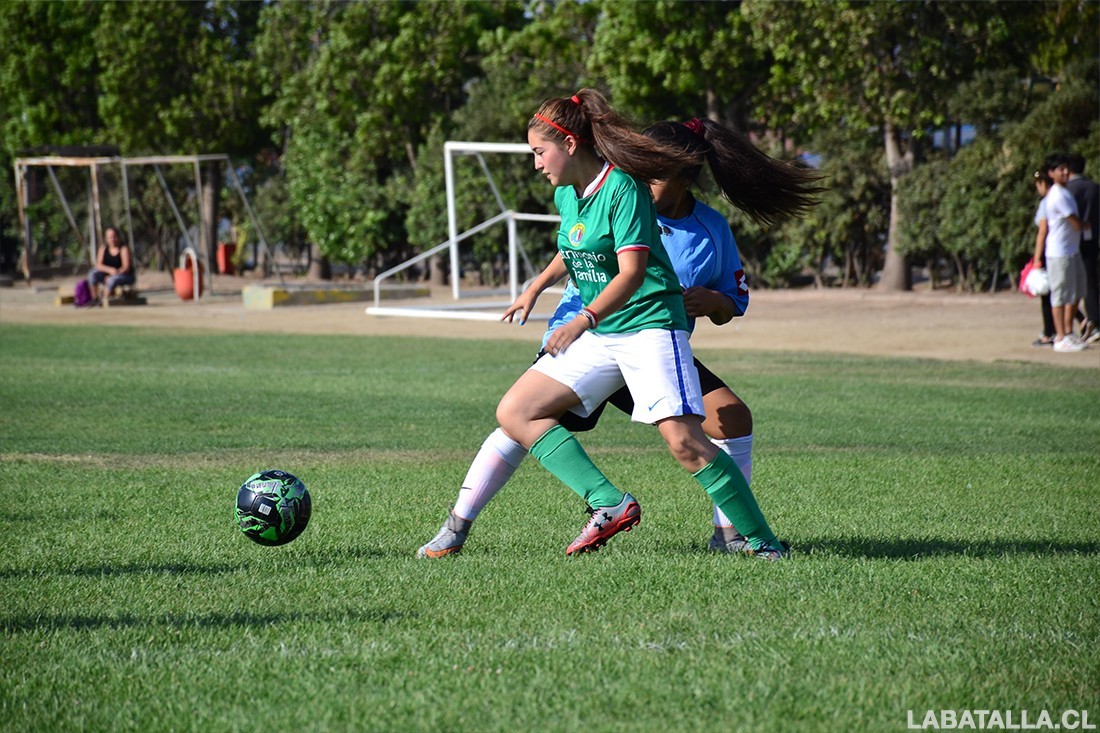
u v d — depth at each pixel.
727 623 15.49
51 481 28.56
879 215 106.75
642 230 17.88
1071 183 60.97
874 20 92.19
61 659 14.06
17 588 17.62
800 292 105.69
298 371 57.84
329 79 133.12
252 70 147.50
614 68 109.69
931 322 80.88
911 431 38.12
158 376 55.31
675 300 18.75
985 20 94.38
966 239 96.19
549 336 17.53
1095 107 90.00
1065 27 96.25
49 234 175.12
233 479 29.00
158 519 23.77
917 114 96.75
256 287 112.06
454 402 45.94
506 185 123.69
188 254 124.19
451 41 129.12
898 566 18.95
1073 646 14.62
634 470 30.56
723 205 109.44
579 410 19.36
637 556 19.66
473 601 16.62
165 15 145.88
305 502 20.45
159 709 12.36
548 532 22.48
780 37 97.19
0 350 69.25
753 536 19.64
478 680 13.12
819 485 28.02
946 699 12.66
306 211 139.62
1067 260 61.09
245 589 17.48
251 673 13.44
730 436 20.56
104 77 148.00
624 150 17.72
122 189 155.88
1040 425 39.41
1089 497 26.61
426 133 135.75
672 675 13.31
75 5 156.88
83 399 46.50
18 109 158.62
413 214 131.00
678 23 105.56
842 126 107.88
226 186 165.50
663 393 18.38
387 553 20.52
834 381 52.03
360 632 15.08
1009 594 17.20
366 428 39.00
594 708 12.33
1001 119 96.56
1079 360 58.78
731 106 114.06
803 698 12.62
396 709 12.30
